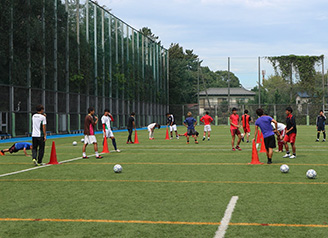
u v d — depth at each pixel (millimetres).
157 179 10062
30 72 35812
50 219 6254
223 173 11039
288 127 15031
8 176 10734
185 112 78375
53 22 39312
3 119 32531
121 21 56406
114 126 53094
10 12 33438
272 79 75062
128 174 10984
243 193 8125
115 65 53844
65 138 31531
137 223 5965
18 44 34500
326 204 7070
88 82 45875
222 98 80938
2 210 6859
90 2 47000
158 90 72500
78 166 12844
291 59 74125
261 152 17609
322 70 73625
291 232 5410
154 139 28453
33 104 36156
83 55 44719
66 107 41281
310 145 21766
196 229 5605
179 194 8094
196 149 19406
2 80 32594
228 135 33688
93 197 7867
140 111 63156
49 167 12648
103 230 5621
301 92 74000
